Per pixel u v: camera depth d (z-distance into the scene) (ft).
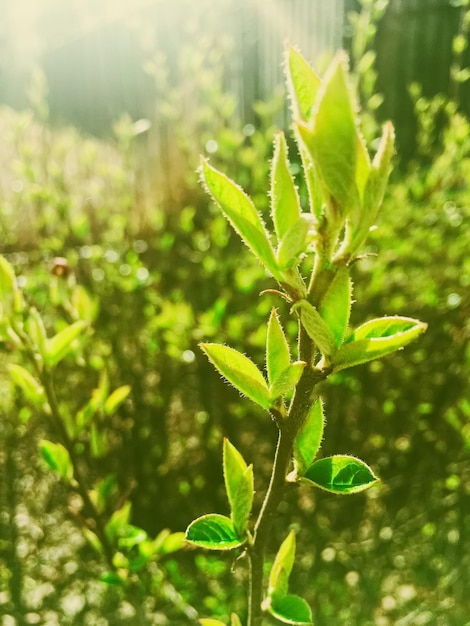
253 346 1.57
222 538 0.44
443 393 1.66
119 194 1.94
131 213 1.89
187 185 2.08
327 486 0.41
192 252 1.86
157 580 1.13
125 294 1.70
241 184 1.76
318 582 1.60
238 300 1.72
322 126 0.29
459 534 1.54
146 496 1.78
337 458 0.41
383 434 1.69
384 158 0.31
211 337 1.52
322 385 1.66
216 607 1.48
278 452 0.40
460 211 1.73
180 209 2.06
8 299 0.78
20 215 1.96
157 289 1.75
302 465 0.41
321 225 0.33
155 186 2.14
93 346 1.72
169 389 1.72
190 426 1.83
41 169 1.86
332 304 0.35
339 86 0.28
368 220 0.32
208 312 1.45
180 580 1.30
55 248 1.67
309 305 0.33
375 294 1.64
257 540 0.44
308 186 0.34
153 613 1.43
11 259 1.84
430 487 1.63
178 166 2.11
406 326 0.38
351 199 0.31
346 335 0.38
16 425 1.65
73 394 1.71
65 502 1.75
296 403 0.38
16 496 1.79
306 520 1.69
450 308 1.60
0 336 0.80
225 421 1.69
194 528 0.44
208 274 1.70
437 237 1.68
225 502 1.74
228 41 2.04
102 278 1.73
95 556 1.64
